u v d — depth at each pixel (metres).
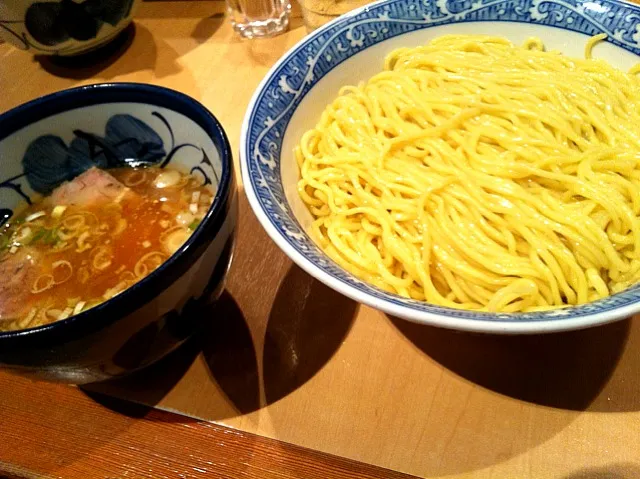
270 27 1.31
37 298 0.69
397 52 0.98
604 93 0.87
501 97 0.87
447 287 0.77
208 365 0.75
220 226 0.60
